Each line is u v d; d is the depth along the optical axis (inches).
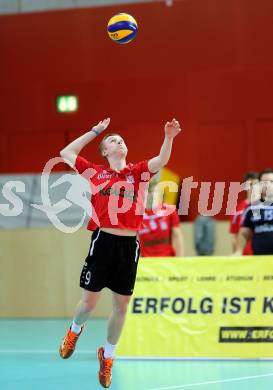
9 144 1322.6
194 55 1253.7
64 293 1117.7
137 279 772.0
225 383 618.5
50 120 1307.8
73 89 1298.0
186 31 1257.4
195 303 756.0
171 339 749.9
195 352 742.5
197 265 766.5
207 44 1249.4
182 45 1259.2
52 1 1359.5
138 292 767.7
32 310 1125.7
